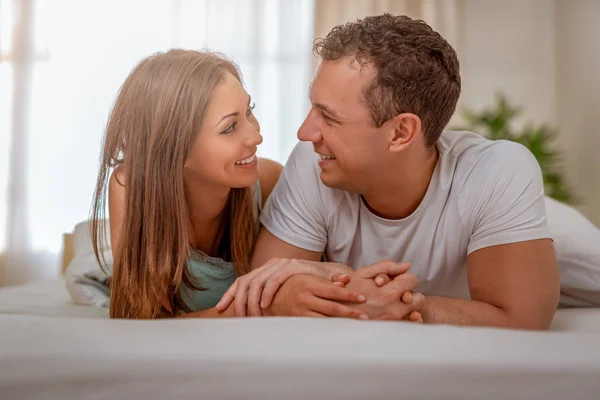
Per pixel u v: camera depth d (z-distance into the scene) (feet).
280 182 4.27
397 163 3.69
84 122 13.42
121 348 1.85
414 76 3.53
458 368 1.73
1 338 1.94
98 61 13.46
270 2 13.51
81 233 6.38
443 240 3.97
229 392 1.74
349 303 3.11
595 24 12.46
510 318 3.47
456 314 3.41
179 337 1.97
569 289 4.96
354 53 3.53
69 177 13.41
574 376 1.72
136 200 3.64
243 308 3.34
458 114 13.85
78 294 5.55
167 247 3.66
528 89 14.29
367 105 3.53
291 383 1.74
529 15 14.25
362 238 4.15
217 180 3.62
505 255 3.63
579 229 5.24
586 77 12.86
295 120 13.48
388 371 1.74
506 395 1.72
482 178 3.84
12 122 13.33
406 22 3.66
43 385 1.75
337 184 3.82
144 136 3.59
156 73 3.57
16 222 13.28
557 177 12.00
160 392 1.75
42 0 13.41
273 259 3.53
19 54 13.37
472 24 14.35
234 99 3.55
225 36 13.53
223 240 4.25
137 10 13.52
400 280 3.15
